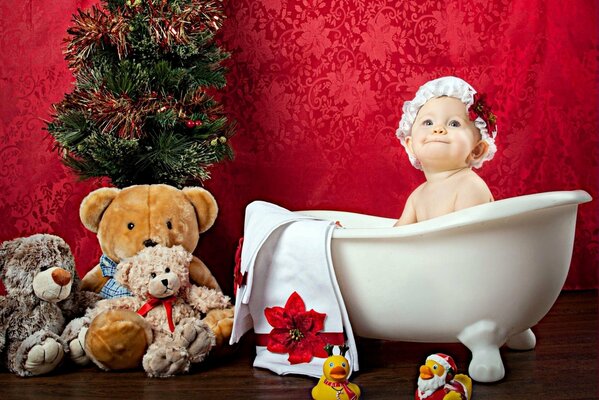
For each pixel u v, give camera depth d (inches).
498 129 85.2
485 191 58.7
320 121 84.7
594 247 88.0
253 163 84.4
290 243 55.9
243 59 83.7
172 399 49.6
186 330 55.9
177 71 67.2
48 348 54.8
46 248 58.9
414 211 63.1
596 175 87.2
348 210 85.2
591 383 52.0
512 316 53.2
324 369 48.4
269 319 57.2
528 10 84.7
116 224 63.8
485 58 84.7
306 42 84.0
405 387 51.9
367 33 84.2
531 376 53.9
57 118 68.3
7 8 81.7
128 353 55.4
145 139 68.8
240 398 49.8
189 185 80.9
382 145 85.2
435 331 54.4
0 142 82.3
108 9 70.0
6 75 82.0
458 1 84.4
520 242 51.4
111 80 64.7
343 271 55.0
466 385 48.4
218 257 84.2
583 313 76.2
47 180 82.2
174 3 67.8
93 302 63.1
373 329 56.4
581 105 86.5
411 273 52.6
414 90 84.7
